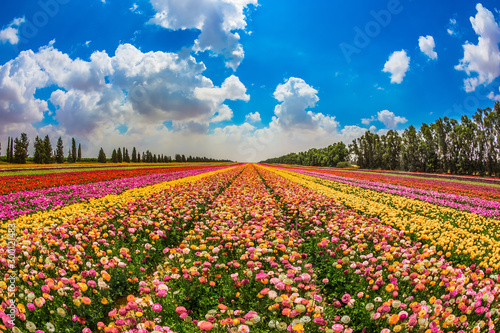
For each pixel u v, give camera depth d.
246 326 3.01
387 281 4.32
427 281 4.06
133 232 6.43
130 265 4.98
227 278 4.41
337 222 7.52
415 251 5.50
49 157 70.31
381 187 22.31
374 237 6.34
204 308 3.85
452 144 56.88
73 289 3.66
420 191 19.69
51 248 5.16
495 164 50.12
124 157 97.75
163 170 38.16
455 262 5.65
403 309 3.53
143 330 2.83
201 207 10.00
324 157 100.25
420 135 63.28
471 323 3.24
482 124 53.06
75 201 11.41
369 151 81.94
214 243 5.96
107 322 3.69
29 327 2.92
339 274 4.66
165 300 3.83
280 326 3.04
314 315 3.23
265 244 5.25
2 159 69.75
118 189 15.76
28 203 10.95
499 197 17.83
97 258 5.05
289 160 142.12
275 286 3.64
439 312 3.26
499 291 3.66
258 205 9.61
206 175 28.23
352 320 3.66
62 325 3.29
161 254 6.04
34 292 3.77
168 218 7.55
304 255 5.20
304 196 12.22
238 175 31.36
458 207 13.00
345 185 22.67
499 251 5.75
